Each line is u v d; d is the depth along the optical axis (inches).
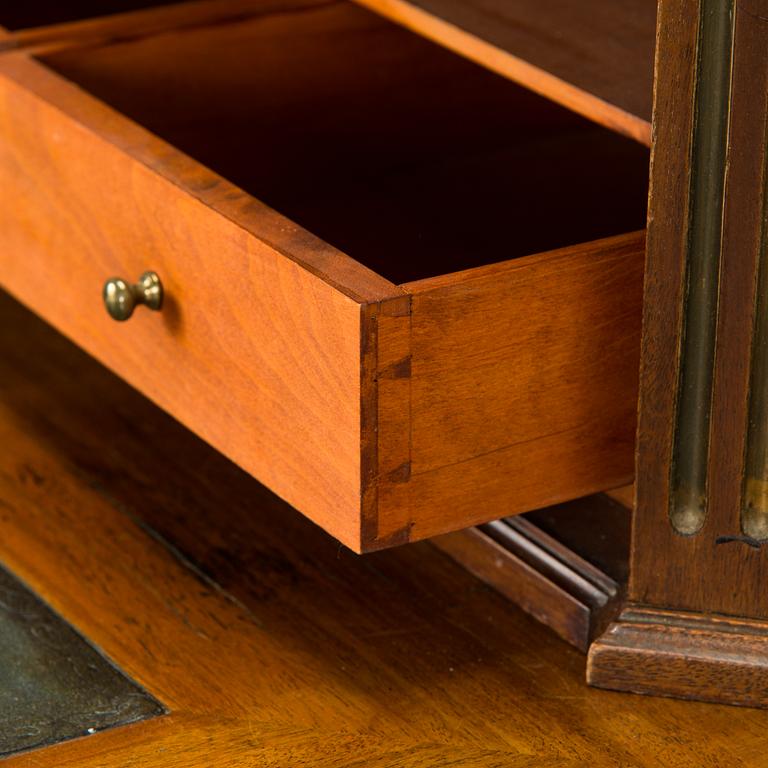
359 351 30.8
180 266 33.6
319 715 33.2
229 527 37.3
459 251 38.5
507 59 34.9
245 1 38.5
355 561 36.4
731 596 32.9
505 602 35.4
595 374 32.4
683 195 31.4
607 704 33.3
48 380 41.5
